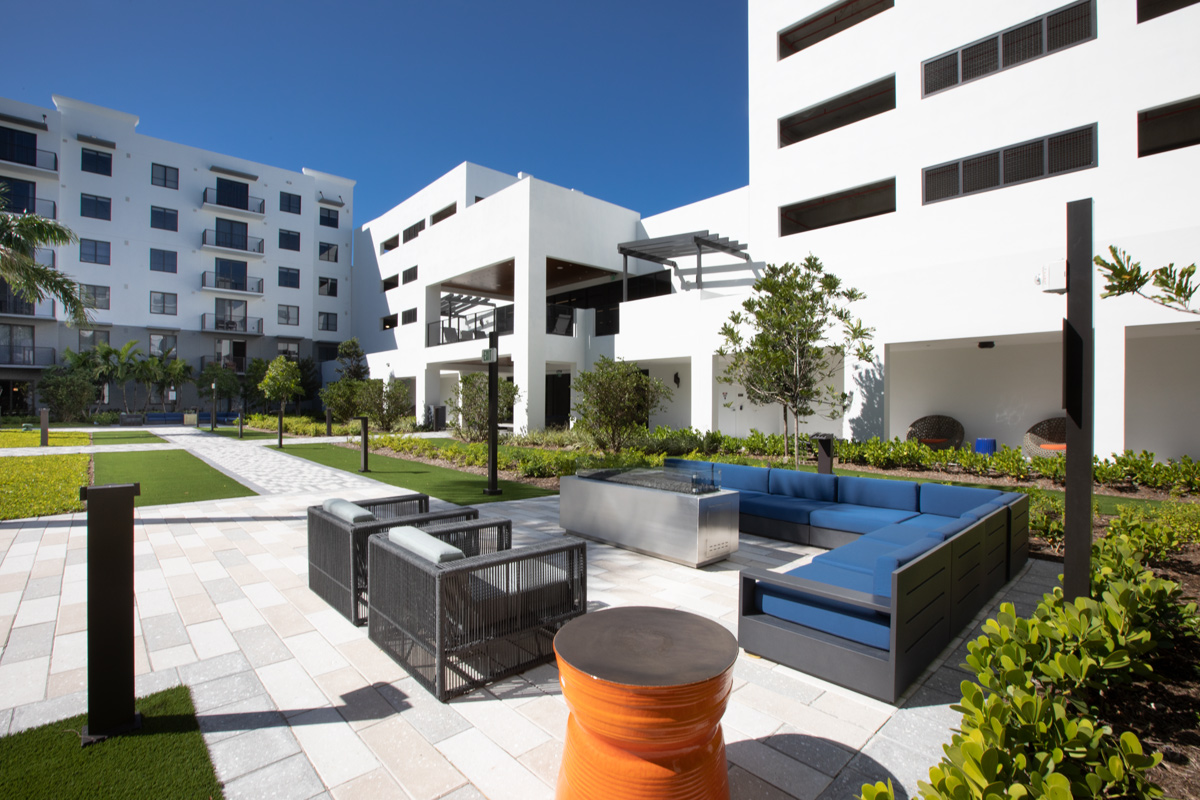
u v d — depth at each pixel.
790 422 15.53
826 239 13.30
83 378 26.53
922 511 5.35
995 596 4.16
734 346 10.16
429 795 2.03
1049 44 10.45
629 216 20.30
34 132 26.89
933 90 11.83
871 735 2.42
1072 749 1.67
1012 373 12.46
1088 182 9.99
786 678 2.92
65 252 27.67
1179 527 4.73
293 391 21.47
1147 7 9.89
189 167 31.20
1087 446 2.52
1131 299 8.48
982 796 1.42
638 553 5.26
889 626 2.71
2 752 2.23
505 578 2.95
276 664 3.05
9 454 13.31
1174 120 10.02
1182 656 2.85
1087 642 2.19
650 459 11.08
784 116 14.20
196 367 31.39
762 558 5.12
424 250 22.89
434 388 22.89
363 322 33.31
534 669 3.04
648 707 1.44
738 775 2.15
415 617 2.85
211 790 2.03
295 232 34.44
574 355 18.58
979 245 11.13
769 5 14.49
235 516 6.84
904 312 10.86
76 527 6.05
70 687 2.79
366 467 10.98
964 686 1.84
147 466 11.63
